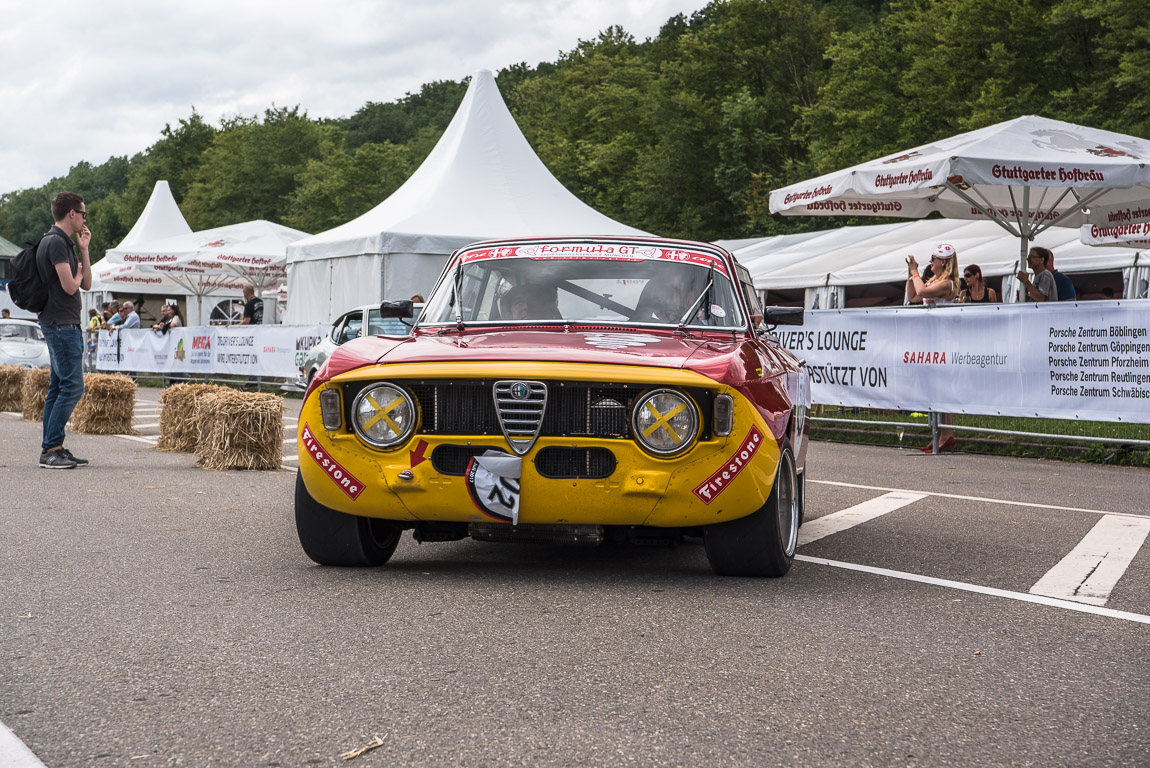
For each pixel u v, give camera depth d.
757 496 4.26
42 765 2.40
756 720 2.76
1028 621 3.92
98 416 12.22
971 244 18.55
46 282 8.53
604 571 4.77
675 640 3.53
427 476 4.24
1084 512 6.92
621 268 5.45
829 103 40.16
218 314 34.31
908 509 7.01
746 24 50.09
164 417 10.52
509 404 4.19
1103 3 28.19
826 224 41.22
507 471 4.16
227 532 5.69
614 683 3.05
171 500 6.91
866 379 11.51
